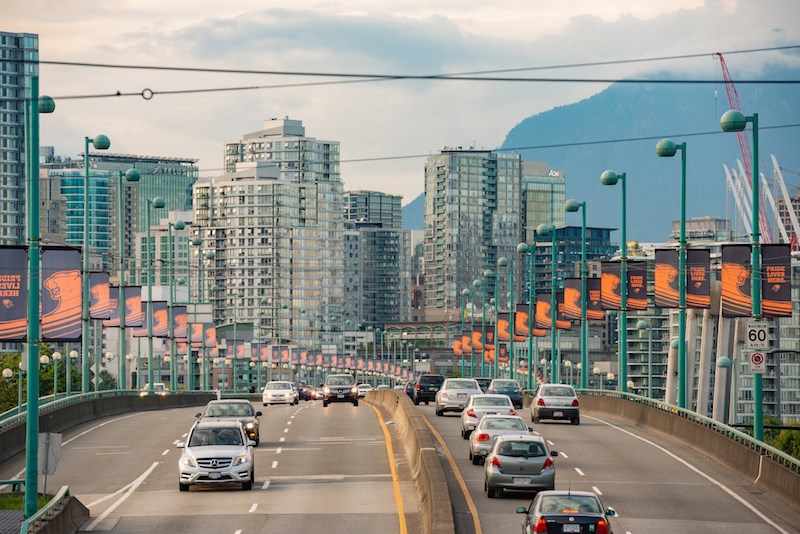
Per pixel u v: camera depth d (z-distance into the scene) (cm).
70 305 10388
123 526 7988
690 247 13700
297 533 7644
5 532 7181
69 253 10406
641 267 15538
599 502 6556
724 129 11294
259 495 9488
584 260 19175
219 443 10000
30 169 8331
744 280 11138
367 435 14250
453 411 16925
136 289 19062
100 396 18512
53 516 7200
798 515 8650
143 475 11019
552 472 8894
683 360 13762
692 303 13538
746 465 10556
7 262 9238
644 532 7775
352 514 8412
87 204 17325
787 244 11094
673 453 12119
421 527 7844
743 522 8269
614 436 13762
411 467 11062
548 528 6347
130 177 19088
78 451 13062
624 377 18400
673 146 13562
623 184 15712
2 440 12138
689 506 8888
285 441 13650
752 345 10850
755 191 11188
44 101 11050
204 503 9056
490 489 8944
